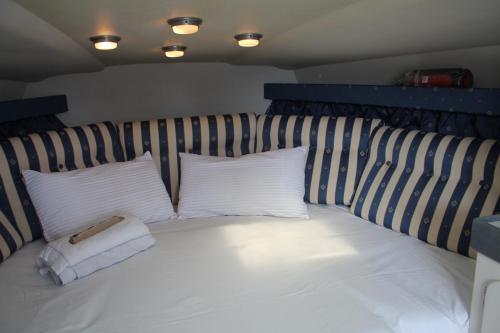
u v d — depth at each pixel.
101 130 2.04
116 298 1.24
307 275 1.33
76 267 1.34
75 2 1.18
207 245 1.57
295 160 1.94
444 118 1.85
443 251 1.49
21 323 1.14
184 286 1.29
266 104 3.22
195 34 1.75
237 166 1.93
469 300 1.19
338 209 1.95
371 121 1.99
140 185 1.84
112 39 1.68
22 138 1.79
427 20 1.39
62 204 1.66
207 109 3.11
